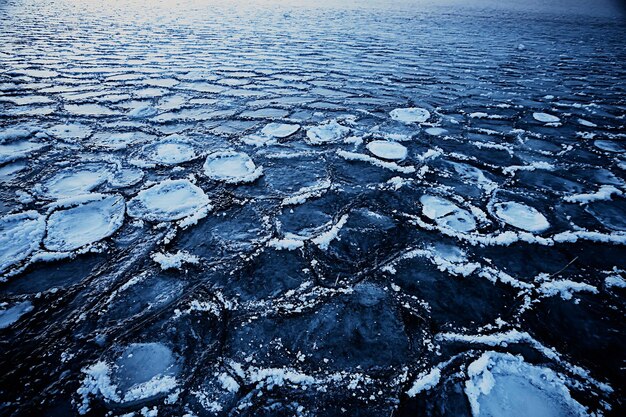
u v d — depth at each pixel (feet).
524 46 26.58
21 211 5.52
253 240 5.16
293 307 4.07
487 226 5.74
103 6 45.21
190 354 3.51
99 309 3.94
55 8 40.37
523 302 4.29
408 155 8.38
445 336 3.81
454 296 4.33
